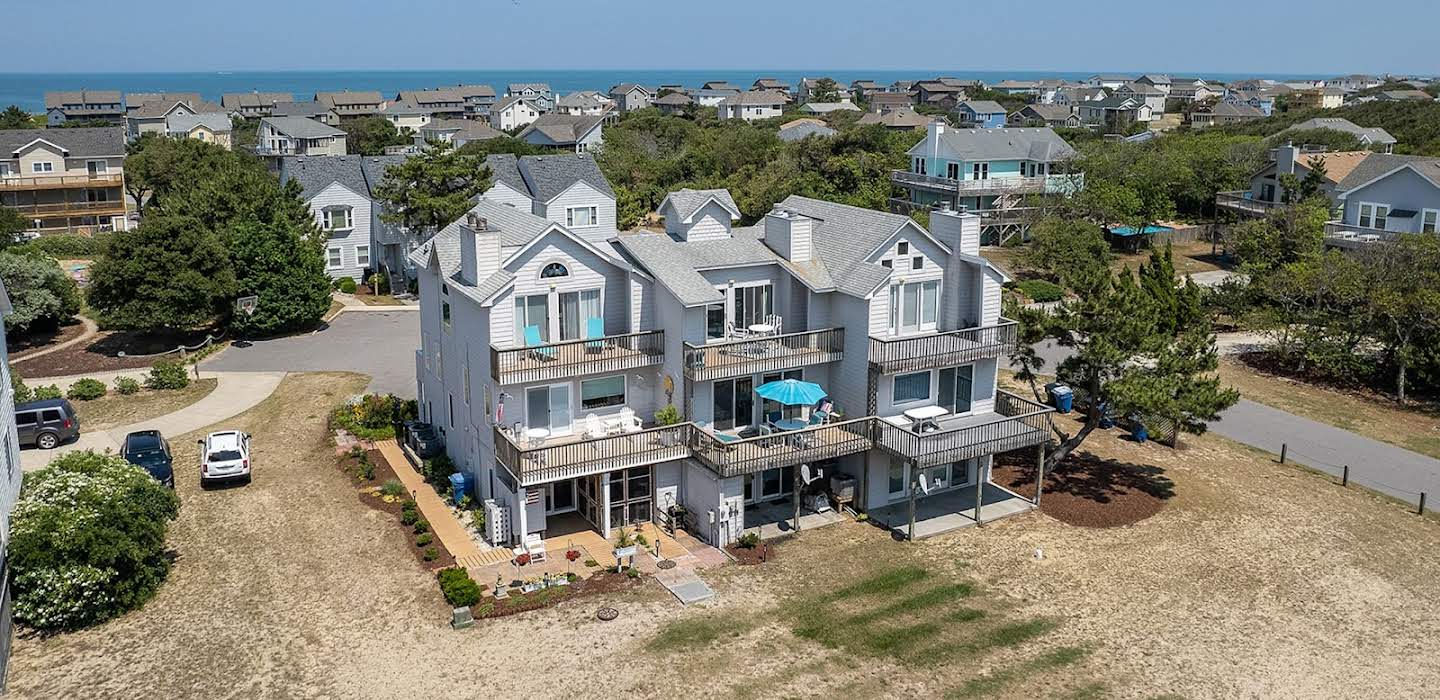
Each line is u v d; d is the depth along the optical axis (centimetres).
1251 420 4597
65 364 5281
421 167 6862
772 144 11938
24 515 2678
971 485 3781
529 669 2505
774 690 2438
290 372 5134
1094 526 3434
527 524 3266
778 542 3288
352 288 7050
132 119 16238
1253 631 2769
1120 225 8812
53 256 8088
